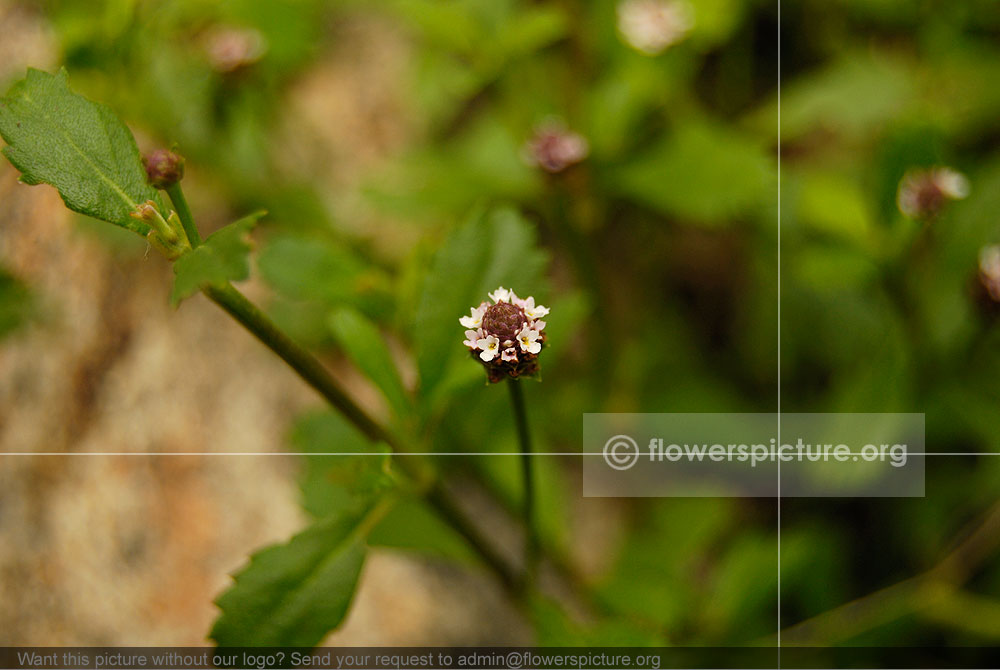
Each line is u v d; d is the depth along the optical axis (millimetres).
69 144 351
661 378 463
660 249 509
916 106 444
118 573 414
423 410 374
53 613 411
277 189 436
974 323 418
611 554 442
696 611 430
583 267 439
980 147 457
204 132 431
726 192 426
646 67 447
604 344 447
